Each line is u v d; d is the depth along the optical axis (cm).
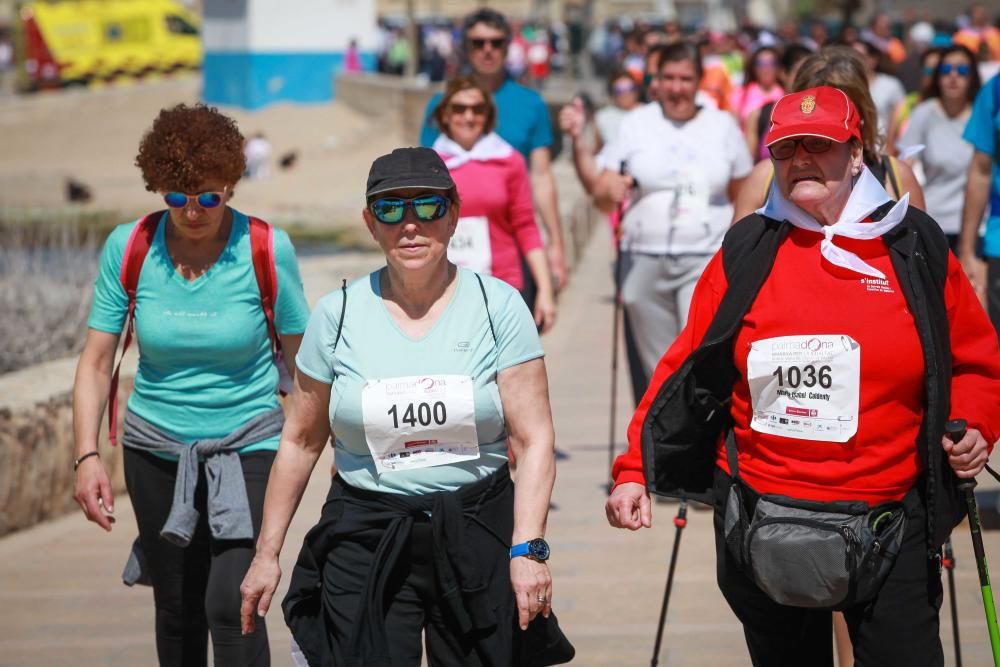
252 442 1224
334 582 1034
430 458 1026
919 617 978
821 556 952
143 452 1229
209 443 1214
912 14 9206
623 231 1973
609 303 3922
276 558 1077
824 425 972
